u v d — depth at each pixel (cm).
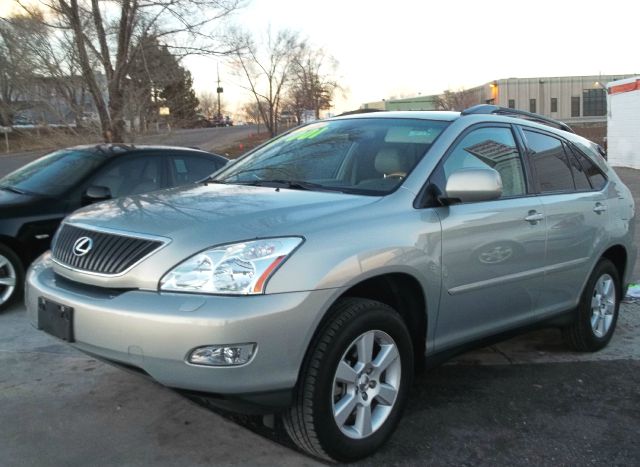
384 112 458
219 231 298
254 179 416
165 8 1084
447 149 385
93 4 1048
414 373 371
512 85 5759
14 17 1062
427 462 328
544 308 445
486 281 385
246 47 1827
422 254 340
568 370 464
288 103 3447
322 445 306
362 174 384
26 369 440
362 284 331
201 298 280
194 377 277
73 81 1097
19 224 589
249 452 330
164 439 343
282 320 282
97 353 301
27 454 326
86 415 370
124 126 1136
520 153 438
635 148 2367
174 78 1206
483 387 428
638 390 427
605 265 503
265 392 285
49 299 326
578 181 487
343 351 307
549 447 345
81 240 331
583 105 5844
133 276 296
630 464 329
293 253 292
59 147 1151
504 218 394
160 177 713
